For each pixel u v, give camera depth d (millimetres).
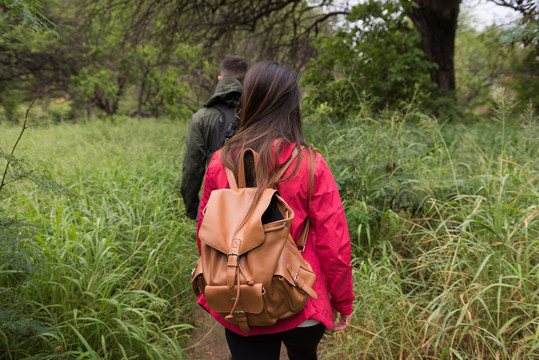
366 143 3410
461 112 7770
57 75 17031
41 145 5492
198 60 12281
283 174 1260
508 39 4762
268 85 1331
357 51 7234
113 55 14297
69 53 15469
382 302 2303
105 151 5707
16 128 6074
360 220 2844
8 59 15242
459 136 5004
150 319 2502
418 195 3086
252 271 1136
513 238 2346
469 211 2750
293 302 1184
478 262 2289
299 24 11227
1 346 1905
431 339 1971
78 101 15406
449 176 3379
